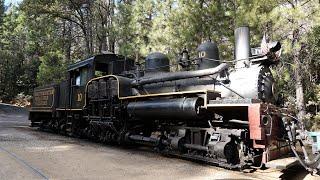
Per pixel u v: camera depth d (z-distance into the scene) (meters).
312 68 16.27
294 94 15.63
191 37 13.84
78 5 28.91
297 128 8.11
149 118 10.17
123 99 10.98
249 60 8.55
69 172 6.98
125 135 11.09
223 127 8.64
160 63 10.91
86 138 14.05
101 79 12.15
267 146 7.35
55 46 29.00
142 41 19.50
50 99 16.73
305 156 7.33
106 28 24.22
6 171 6.88
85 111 13.31
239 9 12.79
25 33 40.25
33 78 38.97
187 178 6.78
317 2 12.00
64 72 26.03
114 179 6.50
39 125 18.52
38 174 6.67
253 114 7.34
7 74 38.59
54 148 10.47
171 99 9.27
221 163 7.86
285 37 12.77
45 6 27.70
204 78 9.05
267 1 12.34
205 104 8.22
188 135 9.16
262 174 7.49
